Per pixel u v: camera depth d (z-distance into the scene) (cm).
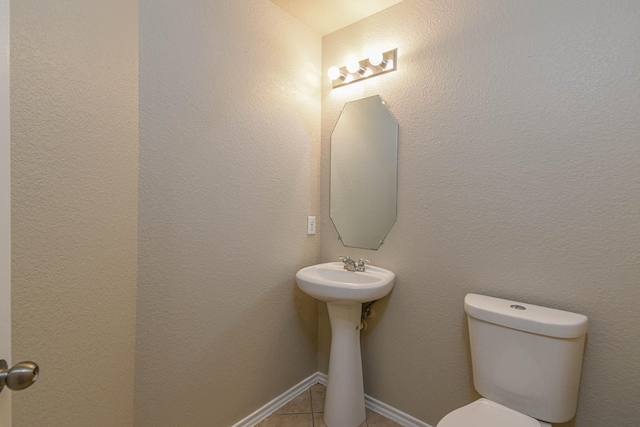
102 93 98
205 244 137
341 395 155
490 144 133
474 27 136
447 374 146
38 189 82
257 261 160
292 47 174
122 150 106
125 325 109
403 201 159
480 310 118
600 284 111
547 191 120
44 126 83
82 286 94
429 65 150
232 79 145
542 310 115
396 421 162
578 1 113
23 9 78
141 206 115
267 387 168
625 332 107
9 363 51
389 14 164
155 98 118
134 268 112
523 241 126
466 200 139
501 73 130
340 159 185
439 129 147
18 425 78
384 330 166
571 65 115
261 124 159
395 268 163
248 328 158
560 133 117
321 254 196
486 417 106
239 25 148
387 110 164
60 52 86
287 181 175
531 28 123
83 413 95
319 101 193
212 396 142
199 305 136
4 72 50
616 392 109
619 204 107
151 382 120
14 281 77
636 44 104
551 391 105
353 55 178
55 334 86
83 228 93
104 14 98
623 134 106
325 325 196
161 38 119
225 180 144
